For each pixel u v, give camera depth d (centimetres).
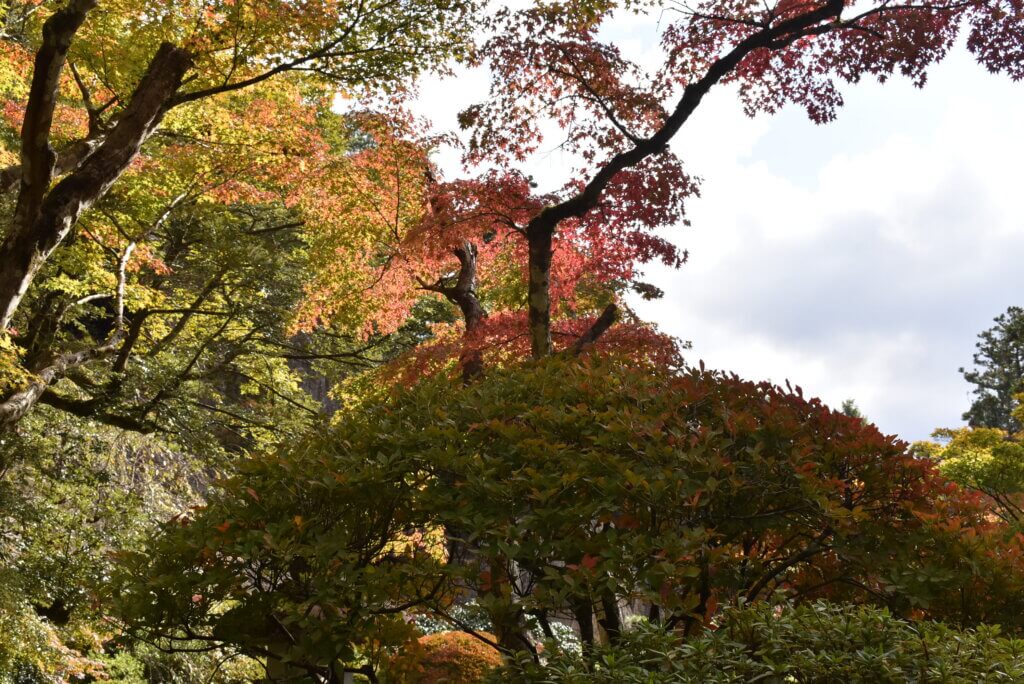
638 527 437
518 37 888
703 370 560
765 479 458
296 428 1656
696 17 902
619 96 903
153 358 1591
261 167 1455
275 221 2219
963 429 1228
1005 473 950
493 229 965
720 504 457
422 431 475
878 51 889
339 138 2070
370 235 1259
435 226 948
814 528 477
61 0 1093
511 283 1177
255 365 1847
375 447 488
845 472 486
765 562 484
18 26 1227
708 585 434
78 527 1367
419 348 1038
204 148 1436
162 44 1012
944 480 501
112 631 1262
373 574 422
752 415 504
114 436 1602
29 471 1434
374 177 1266
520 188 910
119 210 1525
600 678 322
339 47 1024
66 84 1306
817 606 365
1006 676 294
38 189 919
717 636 340
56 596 1312
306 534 441
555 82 919
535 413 485
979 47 853
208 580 434
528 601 407
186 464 1692
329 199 1321
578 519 417
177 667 1352
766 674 306
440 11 970
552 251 962
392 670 472
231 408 1678
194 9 1014
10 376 1137
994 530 479
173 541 465
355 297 1289
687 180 917
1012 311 4053
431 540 557
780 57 923
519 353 982
